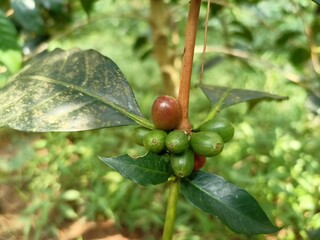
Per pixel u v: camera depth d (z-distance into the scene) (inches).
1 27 10.2
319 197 18.5
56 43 18.1
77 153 23.9
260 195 18.5
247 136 22.7
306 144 22.4
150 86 30.9
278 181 19.1
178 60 18.3
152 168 5.9
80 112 6.5
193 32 6.0
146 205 19.8
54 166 21.9
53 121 6.3
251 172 21.3
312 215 17.6
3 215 19.7
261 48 19.2
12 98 6.7
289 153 21.3
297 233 17.5
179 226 17.8
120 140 24.7
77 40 30.8
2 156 24.6
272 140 22.0
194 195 6.1
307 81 16.9
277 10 19.5
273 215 17.6
